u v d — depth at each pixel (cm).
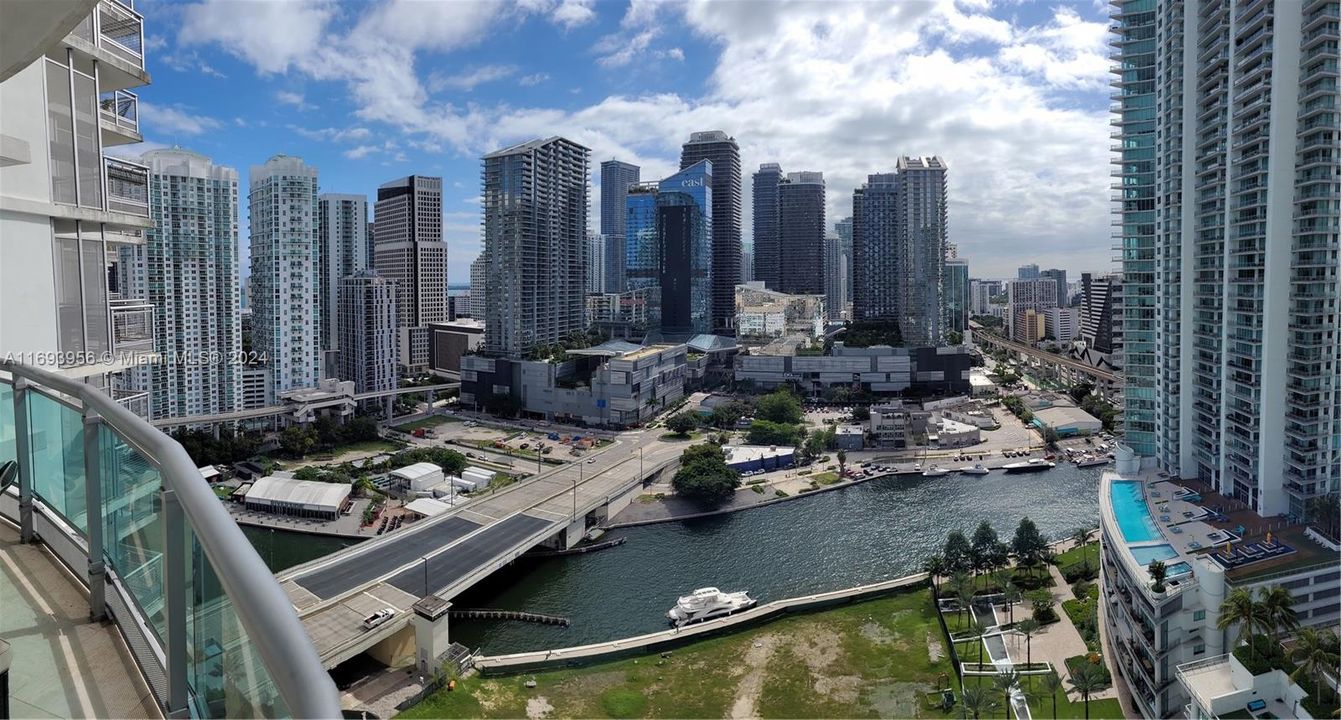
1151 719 5247
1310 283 6725
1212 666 4881
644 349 18475
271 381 15050
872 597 7531
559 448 14350
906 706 5662
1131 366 8875
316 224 15450
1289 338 6900
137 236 3139
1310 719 4222
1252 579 5644
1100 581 7025
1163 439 8538
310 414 14375
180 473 671
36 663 891
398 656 6172
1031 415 15838
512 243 18850
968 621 6888
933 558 7788
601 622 7238
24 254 1753
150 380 13112
